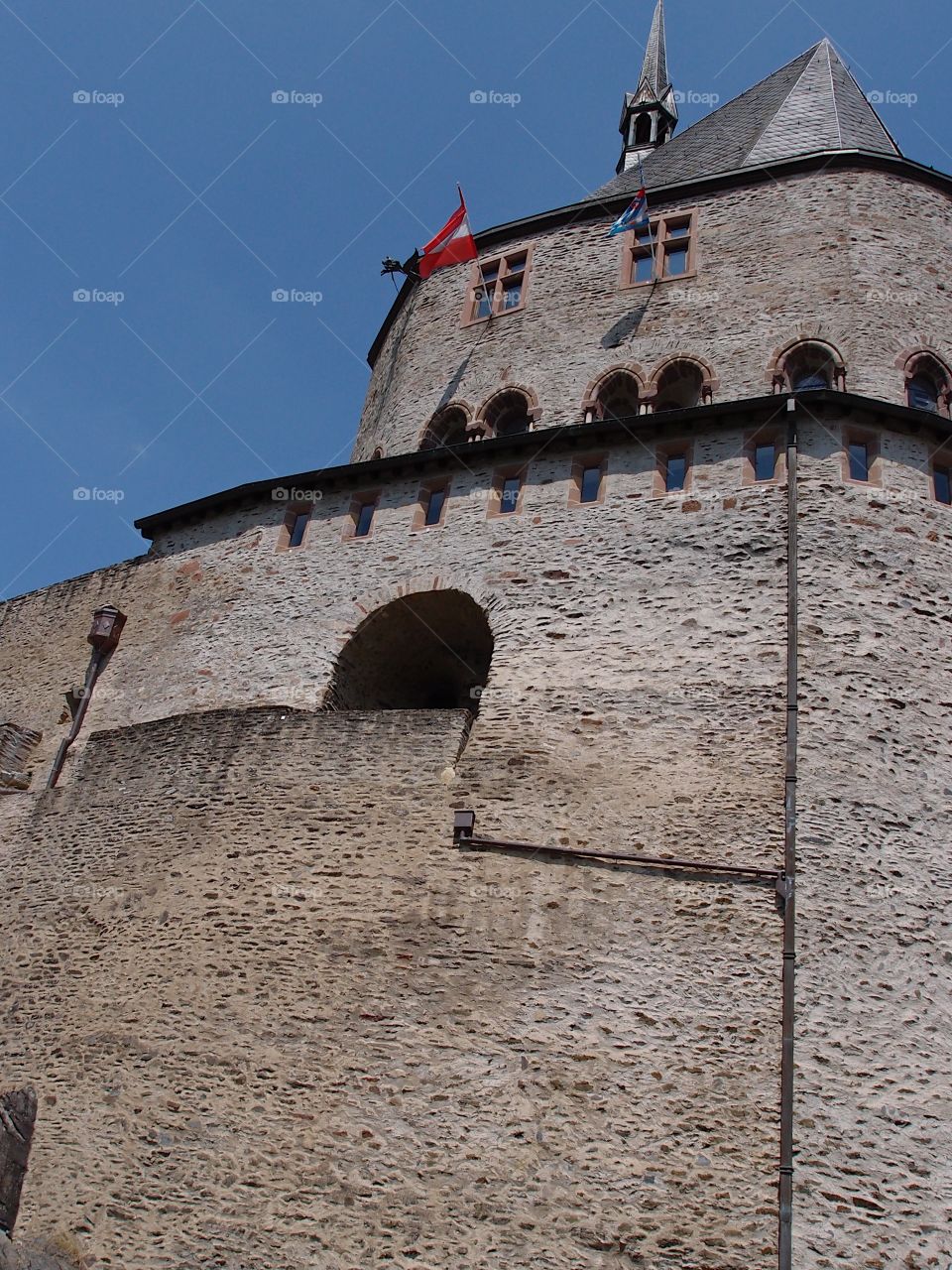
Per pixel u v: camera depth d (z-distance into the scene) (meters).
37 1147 14.46
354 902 15.31
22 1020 15.88
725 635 16.56
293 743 17.16
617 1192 12.64
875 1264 12.11
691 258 23.05
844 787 15.09
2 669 22.70
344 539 20.22
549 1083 13.40
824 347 20.80
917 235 22.41
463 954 14.53
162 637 20.88
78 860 17.38
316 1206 13.19
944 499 18.06
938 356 20.80
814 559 16.97
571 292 23.69
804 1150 12.66
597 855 14.94
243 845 16.31
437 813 15.84
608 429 18.95
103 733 18.97
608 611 17.33
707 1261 12.16
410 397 24.05
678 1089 13.15
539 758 16.05
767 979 13.69
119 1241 13.48
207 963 15.32
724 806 15.05
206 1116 14.11
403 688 20.50
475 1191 12.91
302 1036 14.39
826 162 23.30
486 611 18.05
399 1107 13.59
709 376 21.05
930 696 16.06
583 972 14.08
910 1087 13.12
